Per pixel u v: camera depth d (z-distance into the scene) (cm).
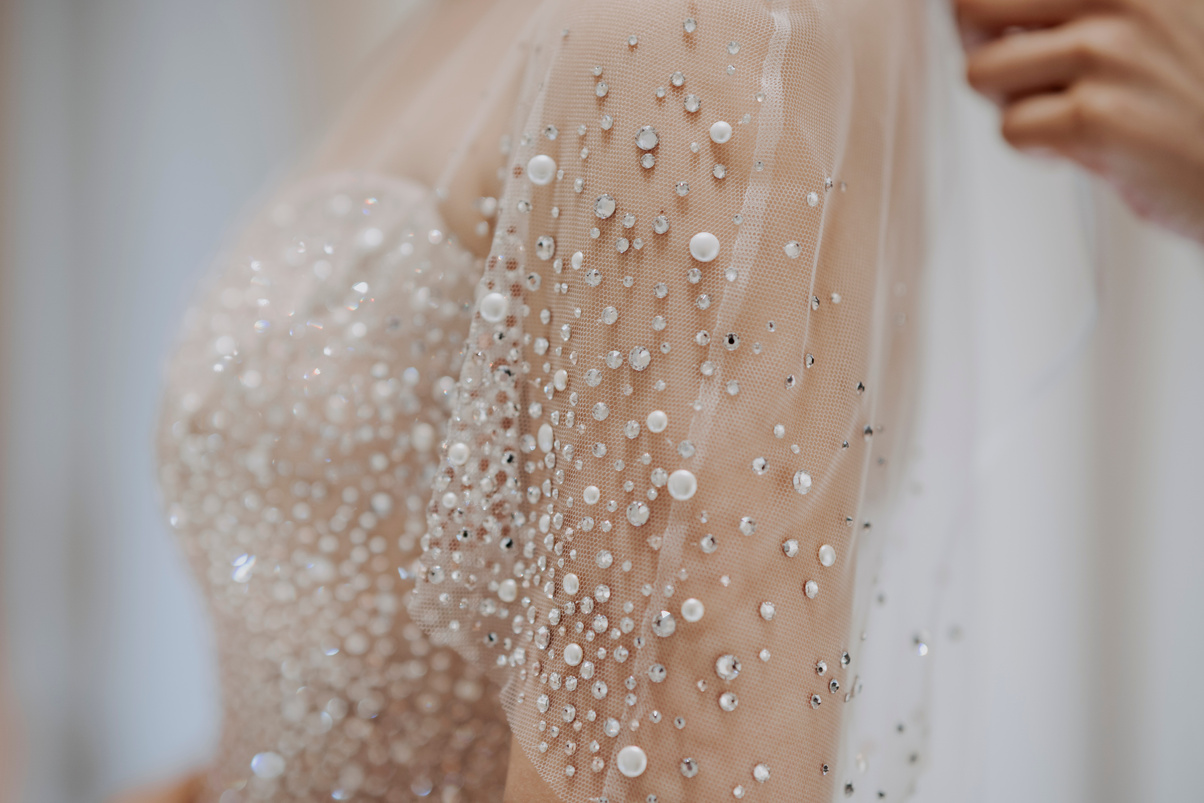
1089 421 111
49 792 187
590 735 44
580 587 44
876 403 49
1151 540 110
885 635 55
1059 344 75
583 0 47
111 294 192
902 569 57
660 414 43
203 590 63
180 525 62
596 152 45
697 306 43
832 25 47
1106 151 58
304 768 57
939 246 61
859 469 47
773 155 44
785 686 43
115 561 194
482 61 60
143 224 189
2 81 189
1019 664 109
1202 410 110
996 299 75
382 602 55
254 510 58
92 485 195
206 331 62
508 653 48
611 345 44
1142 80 57
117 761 190
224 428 58
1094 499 111
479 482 48
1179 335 110
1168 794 109
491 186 52
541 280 47
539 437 46
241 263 62
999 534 108
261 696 59
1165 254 111
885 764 54
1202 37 56
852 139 48
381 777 56
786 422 44
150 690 192
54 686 190
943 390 61
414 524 55
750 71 44
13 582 191
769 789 43
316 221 60
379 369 54
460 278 53
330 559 56
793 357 44
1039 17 58
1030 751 109
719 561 43
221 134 184
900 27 53
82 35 193
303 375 56
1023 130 59
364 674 56
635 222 44
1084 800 109
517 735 45
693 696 43
